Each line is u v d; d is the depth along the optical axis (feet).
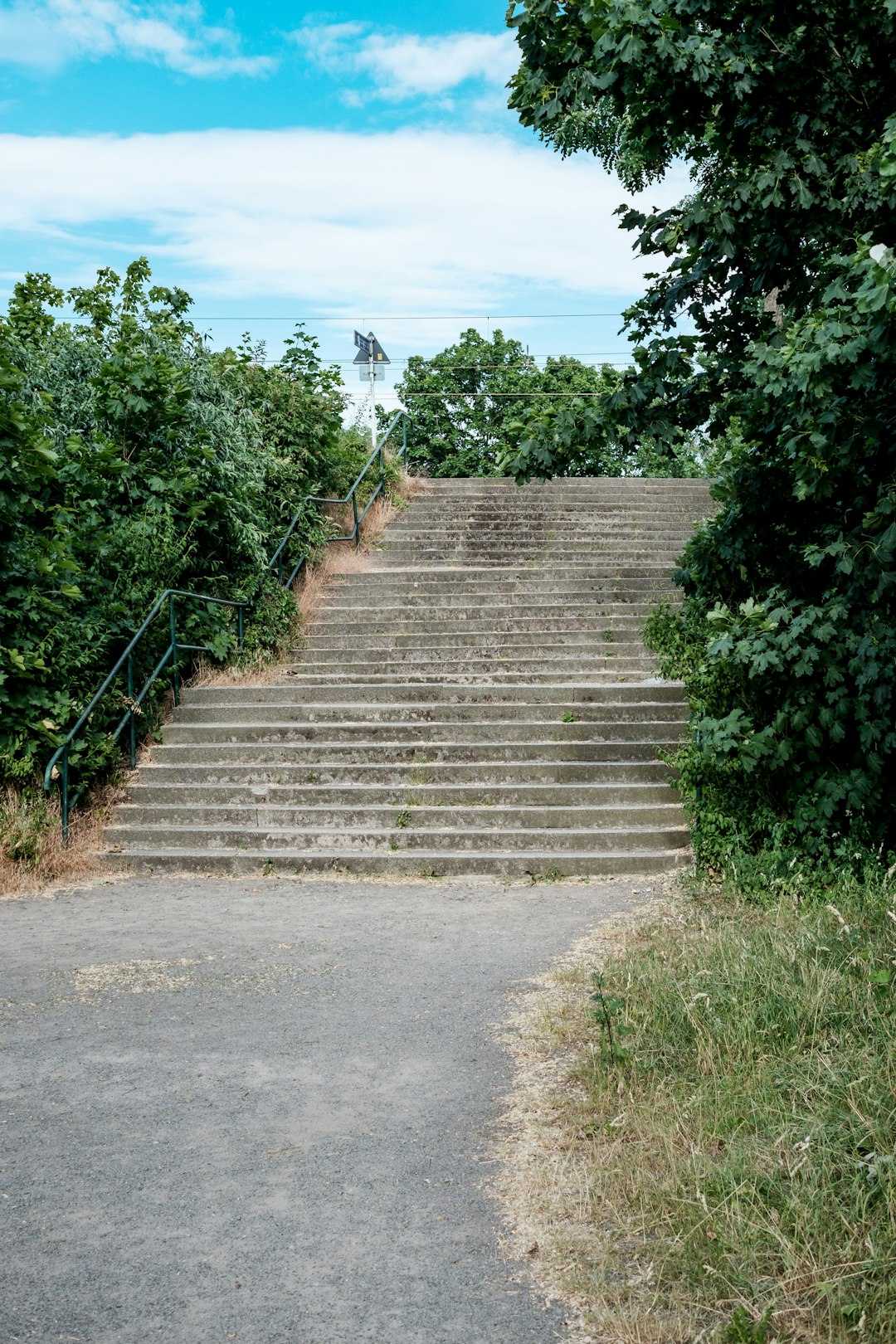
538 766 33.83
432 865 30.04
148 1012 19.56
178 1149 14.19
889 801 24.62
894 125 18.90
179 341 46.62
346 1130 14.64
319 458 55.11
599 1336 10.02
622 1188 12.27
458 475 110.63
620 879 28.96
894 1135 11.82
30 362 42.47
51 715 33.32
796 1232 10.60
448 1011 19.22
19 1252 11.80
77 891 29.27
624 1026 16.21
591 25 22.26
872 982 15.37
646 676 40.47
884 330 18.61
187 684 41.11
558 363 114.52
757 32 23.62
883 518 21.81
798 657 24.12
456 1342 10.02
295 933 24.73
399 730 36.27
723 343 26.22
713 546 26.71
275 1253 11.68
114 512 39.37
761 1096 13.37
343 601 48.88
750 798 26.76
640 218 25.59
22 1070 16.94
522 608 46.37
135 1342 10.16
